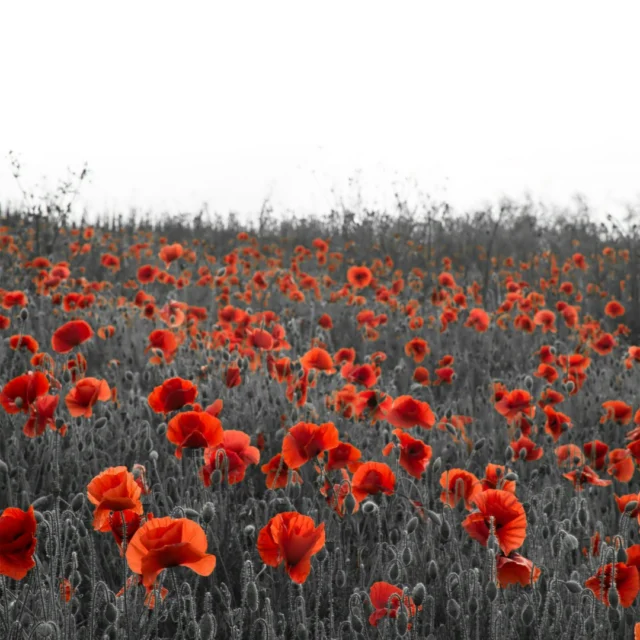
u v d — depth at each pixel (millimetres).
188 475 3525
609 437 5012
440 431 4605
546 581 2678
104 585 2125
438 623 2721
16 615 2137
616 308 8430
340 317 9070
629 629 2559
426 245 16578
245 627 2613
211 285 9250
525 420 4133
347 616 2686
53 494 2982
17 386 3100
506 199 17500
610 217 12227
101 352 6340
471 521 2301
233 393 4902
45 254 11891
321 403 4887
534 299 9031
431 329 8828
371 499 3205
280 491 3461
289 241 17672
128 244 16188
